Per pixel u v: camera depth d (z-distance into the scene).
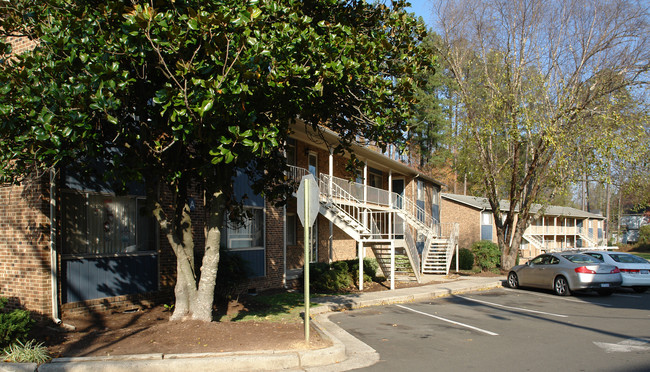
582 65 22.14
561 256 16.88
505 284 19.69
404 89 9.16
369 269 20.58
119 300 10.61
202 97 6.66
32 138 6.51
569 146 21.89
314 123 9.98
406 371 6.72
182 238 9.49
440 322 10.68
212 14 6.78
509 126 23.28
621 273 16.42
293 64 7.77
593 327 10.04
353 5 9.76
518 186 25.23
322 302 13.00
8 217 9.64
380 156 23.34
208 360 6.54
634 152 20.83
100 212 10.50
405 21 9.62
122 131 7.54
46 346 7.52
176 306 8.95
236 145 7.60
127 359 6.66
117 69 6.62
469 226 38.72
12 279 9.54
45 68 6.71
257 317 10.24
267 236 16.11
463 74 25.14
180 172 8.20
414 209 30.33
